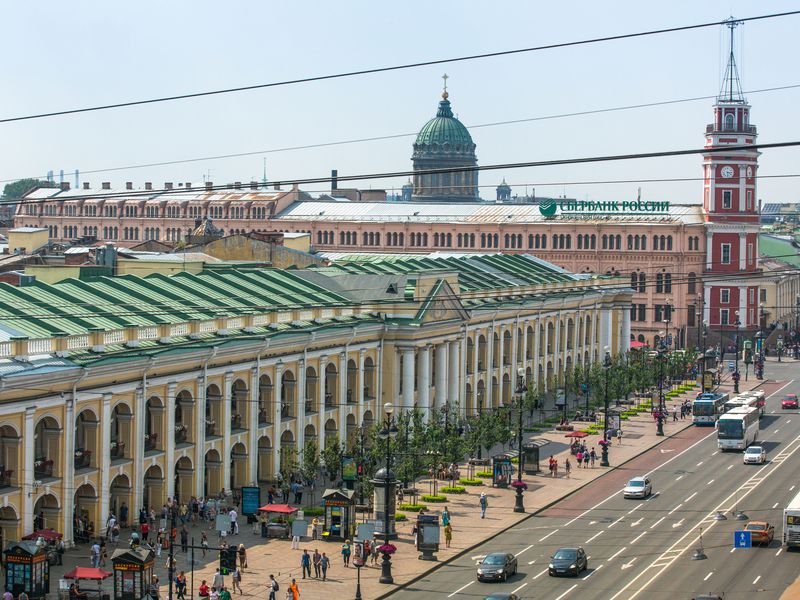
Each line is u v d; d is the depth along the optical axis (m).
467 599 70.75
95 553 74.31
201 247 154.12
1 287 89.06
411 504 98.62
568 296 166.50
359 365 114.81
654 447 130.00
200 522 89.12
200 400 92.06
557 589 72.81
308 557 76.62
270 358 100.31
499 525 92.44
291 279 119.88
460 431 118.56
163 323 89.12
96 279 99.75
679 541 85.94
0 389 72.19
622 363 164.75
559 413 149.62
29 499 75.56
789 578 73.88
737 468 116.75
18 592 67.25
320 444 108.06
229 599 67.81
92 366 79.31
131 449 85.06
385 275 122.88
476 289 143.12
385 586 74.31
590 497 103.81
